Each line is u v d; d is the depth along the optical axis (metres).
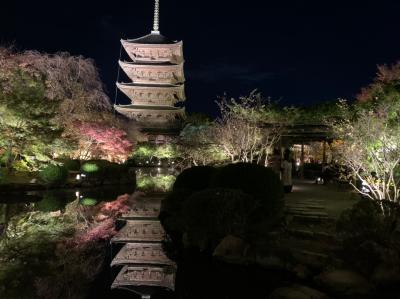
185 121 52.22
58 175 23.73
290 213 11.21
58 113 23.86
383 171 10.75
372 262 7.39
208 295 7.48
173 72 53.28
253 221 10.08
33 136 21.17
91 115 31.11
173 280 8.30
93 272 8.70
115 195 22.89
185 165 26.45
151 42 53.22
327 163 24.45
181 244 11.16
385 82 17.02
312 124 18.91
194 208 10.02
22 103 20.30
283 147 21.41
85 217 15.48
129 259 9.73
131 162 45.69
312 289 7.11
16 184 21.27
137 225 14.00
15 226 13.39
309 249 8.59
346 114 16.69
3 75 20.77
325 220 10.43
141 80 53.44
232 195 9.83
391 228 7.79
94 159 31.73
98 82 30.55
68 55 27.78
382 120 11.16
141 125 51.31
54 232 12.65
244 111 19.39
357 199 13.67
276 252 8.62
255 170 10.52
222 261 9.08
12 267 8.83
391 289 7.04
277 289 7.17
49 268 8.85
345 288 7.01
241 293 7.55
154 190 24.00
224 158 18.89
